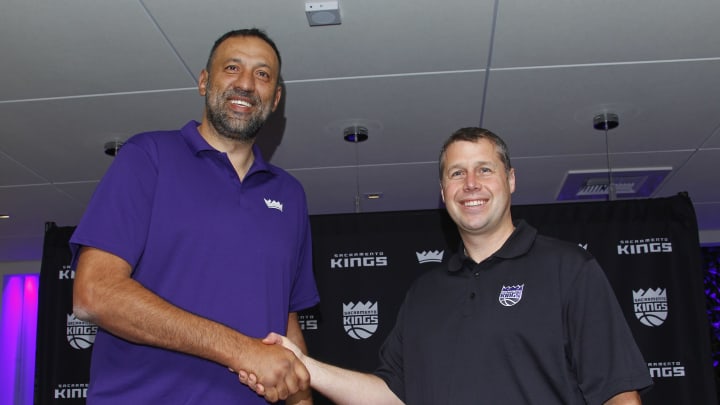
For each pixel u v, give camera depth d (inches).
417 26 119.6
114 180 74.6
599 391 74.1
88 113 146.6
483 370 77.6
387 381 90.1
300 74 134.2
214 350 70.1
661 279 151.2
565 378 75.7
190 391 72.4
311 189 193.5
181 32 119.0
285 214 84.1
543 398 75.2
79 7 112.3
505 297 79.9
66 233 170.1
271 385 72.1
